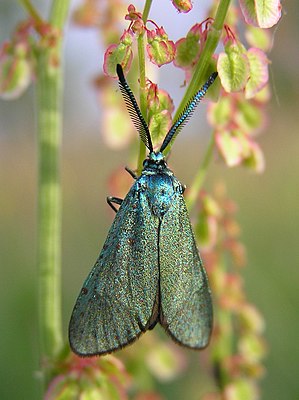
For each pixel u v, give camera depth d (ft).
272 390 0.37
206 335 0.20
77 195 0.57
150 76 0.24
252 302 0.41
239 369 0.25
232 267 0.30
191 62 0.18
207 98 0.19
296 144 0.49
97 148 0.63
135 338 0.19
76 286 0.50
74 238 0.53
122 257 0.19
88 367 0.21
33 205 0.62
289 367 0.38
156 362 0.27
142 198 0.20
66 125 0.68
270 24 0.17
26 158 0.70
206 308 0.20
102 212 0.55
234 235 0.25
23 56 0.23
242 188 0.51
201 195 0.23
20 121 0.73
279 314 0.40
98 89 0.26
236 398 0.25
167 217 0.20
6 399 0.40
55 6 0.24
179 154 0.54
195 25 0.18
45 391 0.22
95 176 0.60
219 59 0.18
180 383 0.34
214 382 0.25
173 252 0.20
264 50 0.21
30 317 0.45
